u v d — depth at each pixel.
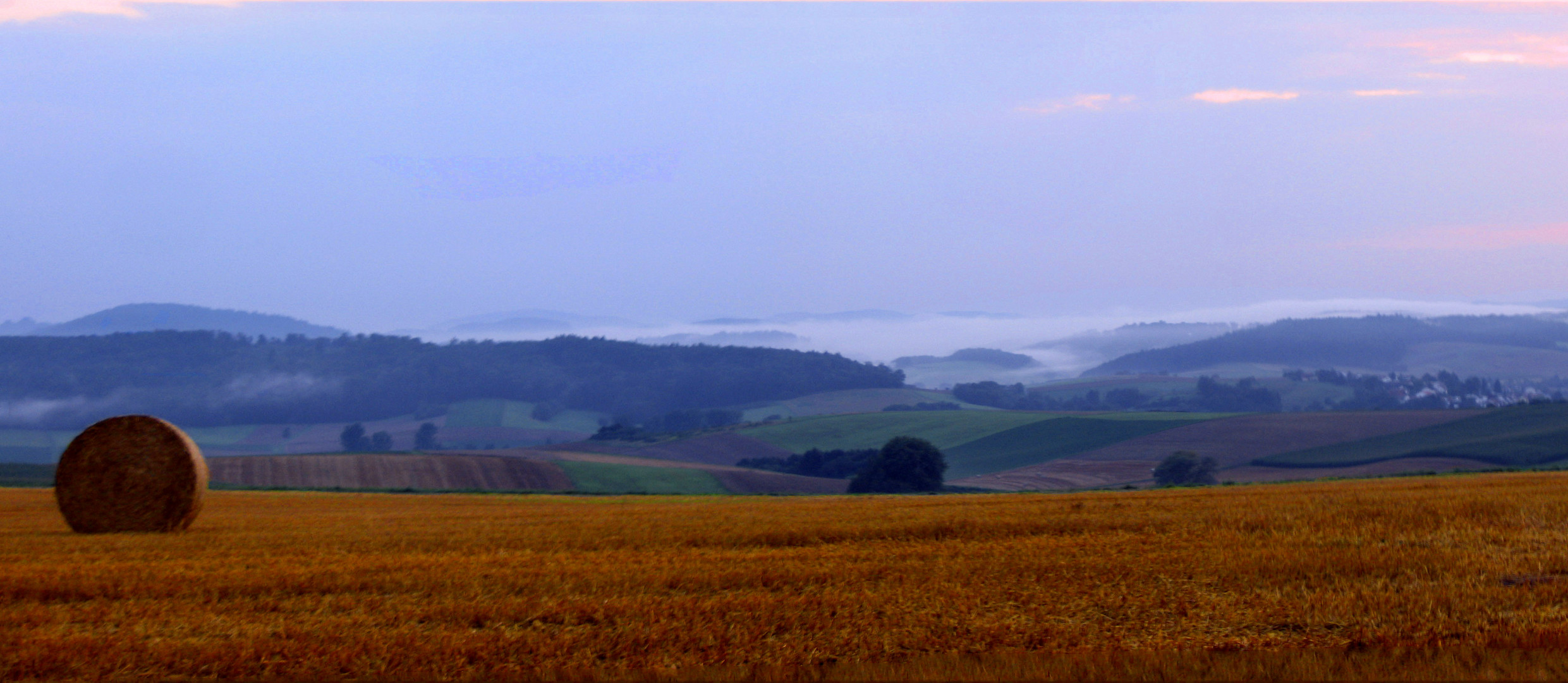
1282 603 12.90
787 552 18.12
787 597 13.66
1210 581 14.48
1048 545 18.44
